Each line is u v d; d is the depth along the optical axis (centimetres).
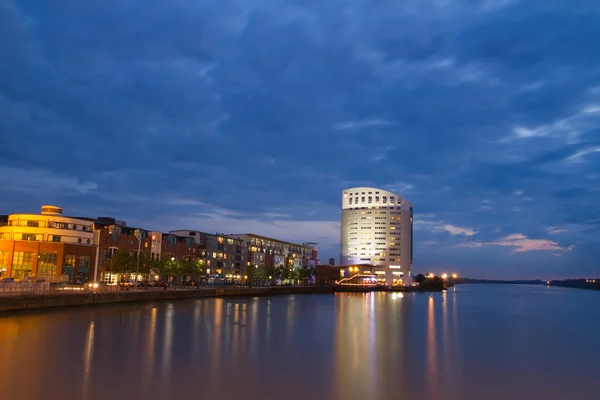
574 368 4528
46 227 11856
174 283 16138
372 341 5719
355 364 4250
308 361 4309
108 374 3519
